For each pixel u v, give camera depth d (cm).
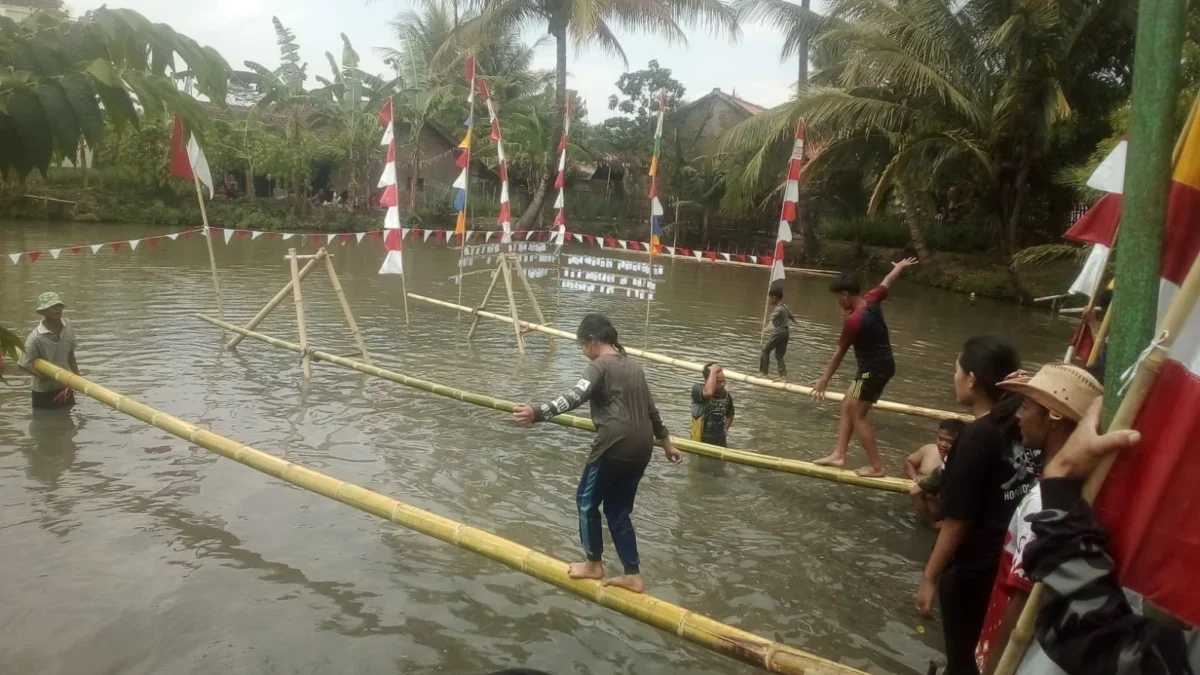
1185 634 255
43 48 195
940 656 473
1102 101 2181
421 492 664
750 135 2448
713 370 769
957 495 391
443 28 3553
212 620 468
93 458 699
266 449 740
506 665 442
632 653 461
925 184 2327
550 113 3697
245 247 2594
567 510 645
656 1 2645
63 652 433
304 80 3378
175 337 1155
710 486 710
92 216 2975
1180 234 224
